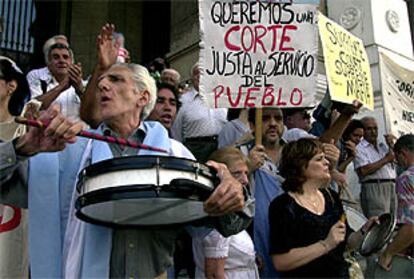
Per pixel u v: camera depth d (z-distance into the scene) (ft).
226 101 14.14
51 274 8.86
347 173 22.04
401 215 15.29
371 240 13.52
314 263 11.59
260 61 14.38
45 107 15.03
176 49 27.58
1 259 10.88
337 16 29.04
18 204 9.31
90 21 31.01
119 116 9.38
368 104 16.67
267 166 14.39
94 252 8.57
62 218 9.15
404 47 29.17
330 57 15.80
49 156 9.36
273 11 14.56
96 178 8.01
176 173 7.97
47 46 17.88
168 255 8.98
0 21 19.20
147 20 32.17
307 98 14.28
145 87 9.71
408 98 21.47
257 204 13.62
